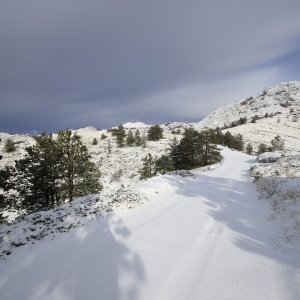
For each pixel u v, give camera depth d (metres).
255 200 16.08
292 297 5.89
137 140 99.19
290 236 9.10
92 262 8.61
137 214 13.76
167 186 20.48
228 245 9.11
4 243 10.89
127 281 7.25
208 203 15.72
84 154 25.62
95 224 12.37
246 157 67.19
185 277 7.19
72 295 6.87
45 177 24.00
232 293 6.28
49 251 9.89
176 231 10.90
